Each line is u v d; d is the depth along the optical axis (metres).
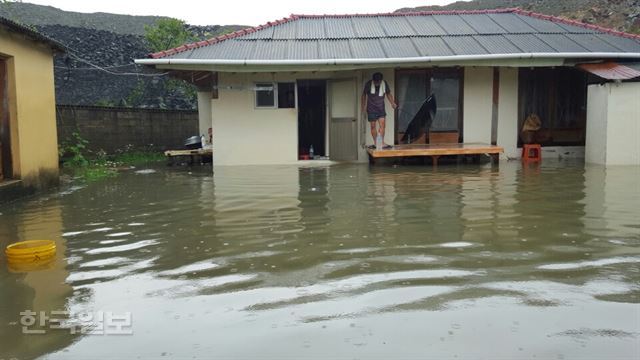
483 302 3.22
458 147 11.34
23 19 26.86
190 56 10.72
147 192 7.92
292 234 5.02
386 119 11.99
